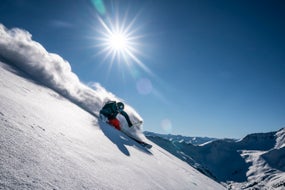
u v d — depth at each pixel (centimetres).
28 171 144
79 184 168
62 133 287
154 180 336
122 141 529
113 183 213
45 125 276
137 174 306
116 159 312
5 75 491
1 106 246
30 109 312
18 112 261
